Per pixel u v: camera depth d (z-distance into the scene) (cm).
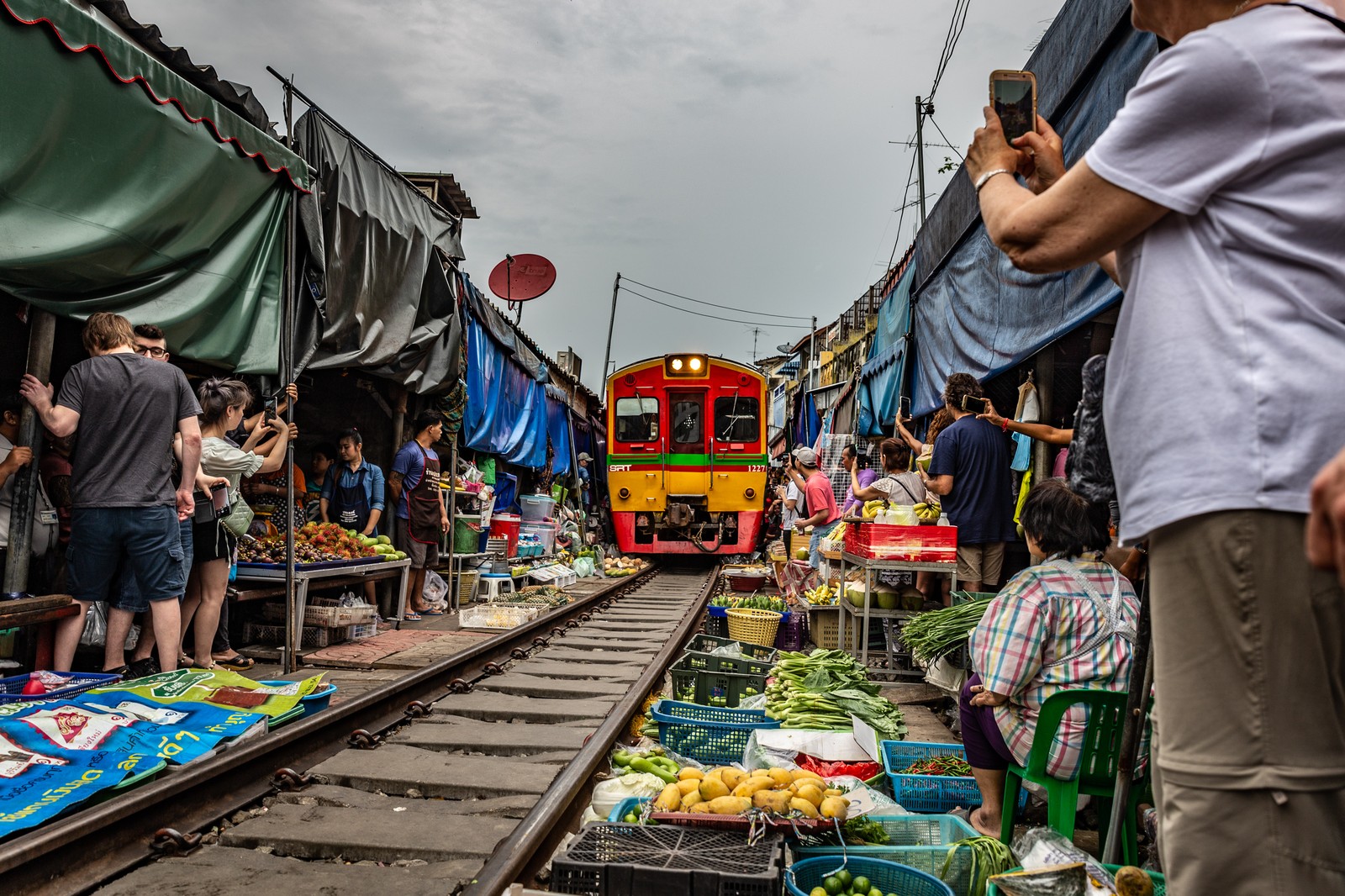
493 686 661
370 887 306
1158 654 134
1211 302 128
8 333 689
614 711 553
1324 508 93
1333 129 122
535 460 1766
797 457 1093
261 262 694
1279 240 125
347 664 712
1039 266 145
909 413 1130
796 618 909
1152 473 130
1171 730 130
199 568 621
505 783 421
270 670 680
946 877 288
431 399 1149
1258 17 130
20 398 543
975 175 174
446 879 312
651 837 289
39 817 307
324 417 1155
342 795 405
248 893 300
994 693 328
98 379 518
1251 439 121
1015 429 668
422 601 1052
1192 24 146
